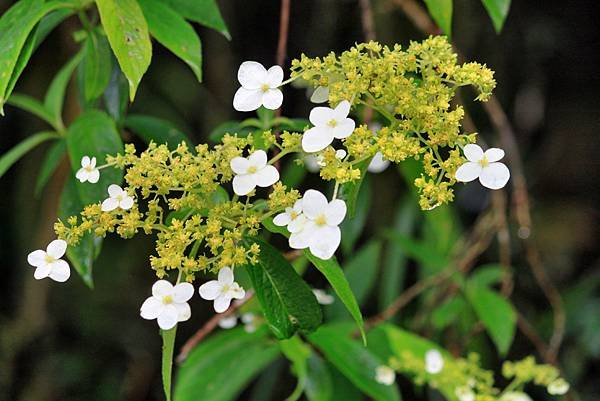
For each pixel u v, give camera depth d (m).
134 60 0.67
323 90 0.68
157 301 0.64
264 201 0.68
